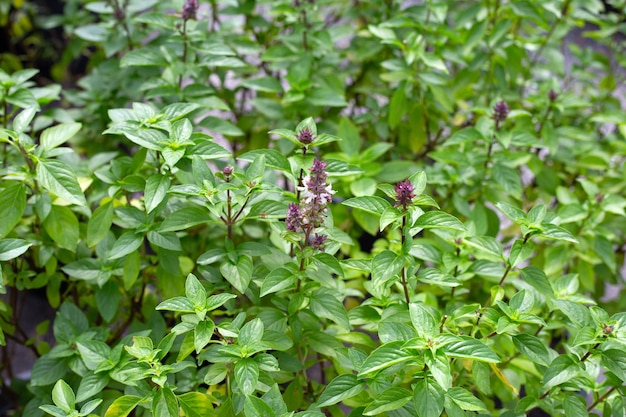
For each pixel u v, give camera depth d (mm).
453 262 882
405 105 1154
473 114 1245
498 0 1209
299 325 847
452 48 1312
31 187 915
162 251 895
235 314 894
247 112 1303
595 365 843
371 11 1283
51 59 1826
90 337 884
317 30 1178
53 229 894
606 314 786
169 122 868
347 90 1342
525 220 816
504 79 1198
